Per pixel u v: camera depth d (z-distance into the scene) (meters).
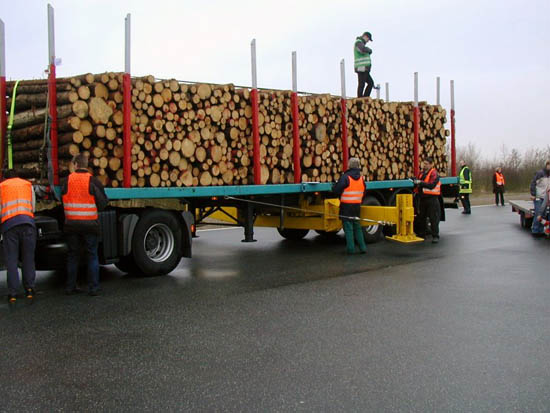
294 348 4.94
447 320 5.81
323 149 11.42
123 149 8.06
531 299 6.71
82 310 6.40
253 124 9.89
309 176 11.16
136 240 8.22
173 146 8.77
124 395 3.95
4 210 6.85
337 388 4.02
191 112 8.98
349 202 10.51
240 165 9.91
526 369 4.38
